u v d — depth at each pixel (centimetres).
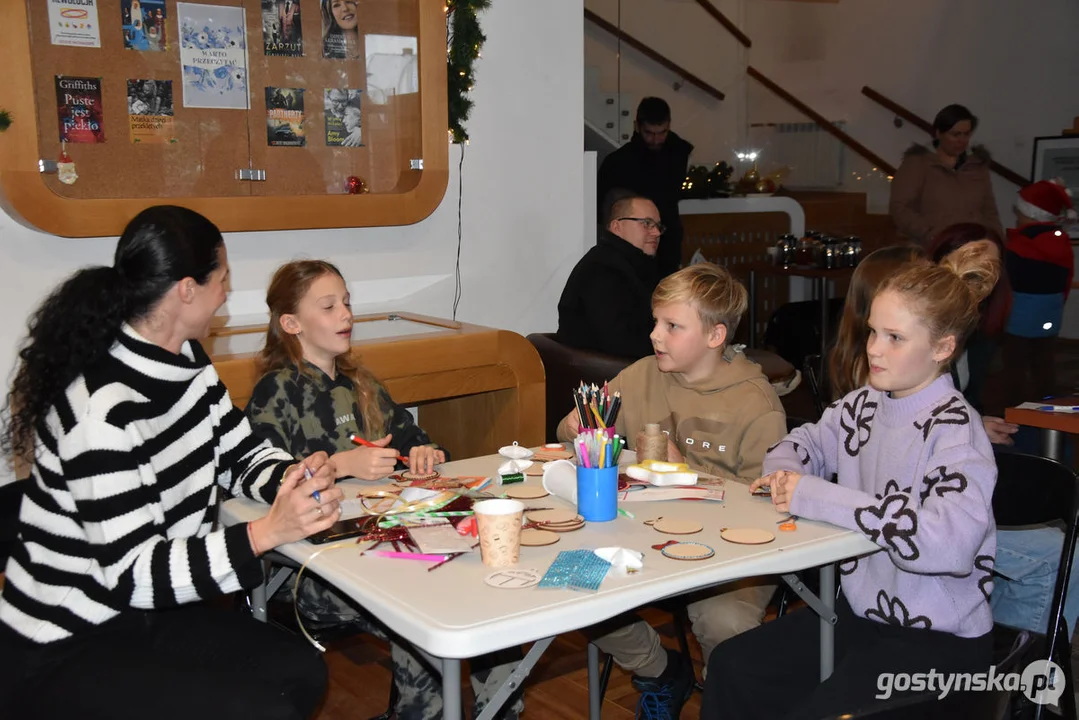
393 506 167
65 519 152
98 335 152
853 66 770
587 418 167
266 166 316
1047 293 457
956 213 586
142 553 148
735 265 664
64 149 277
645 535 153
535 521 160
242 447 184
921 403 164
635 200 359
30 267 279
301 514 145
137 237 155
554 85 379
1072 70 787
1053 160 760
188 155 301
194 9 296
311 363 223
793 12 735
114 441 149
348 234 338
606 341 347
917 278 158
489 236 372
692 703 246
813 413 541
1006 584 209
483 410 325
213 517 175
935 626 160
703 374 212
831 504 156
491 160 368
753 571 141
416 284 356
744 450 204
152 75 291
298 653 161
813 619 177
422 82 328
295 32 316
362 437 225
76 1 275
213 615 170
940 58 775
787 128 745
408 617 122
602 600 127
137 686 143
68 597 152
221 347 274
